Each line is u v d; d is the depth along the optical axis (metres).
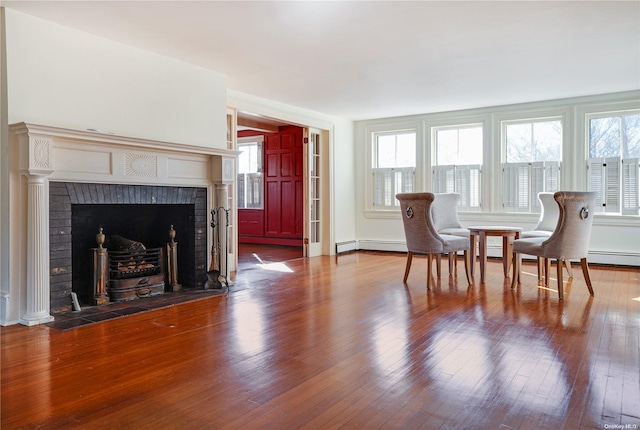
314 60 4.41
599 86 5.48
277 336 2.99
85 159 3.57
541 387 2.16
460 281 4.91
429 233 4.52
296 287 4.64
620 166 5.82
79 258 4.02
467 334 3.00
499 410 1.93
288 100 6.16
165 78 4.26
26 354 2.66
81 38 3.63
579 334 2.98
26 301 3.30
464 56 4.32
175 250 4.44
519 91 5.71
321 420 1.86
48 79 3.44
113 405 2.00
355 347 2.76
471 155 6.90
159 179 4.11
